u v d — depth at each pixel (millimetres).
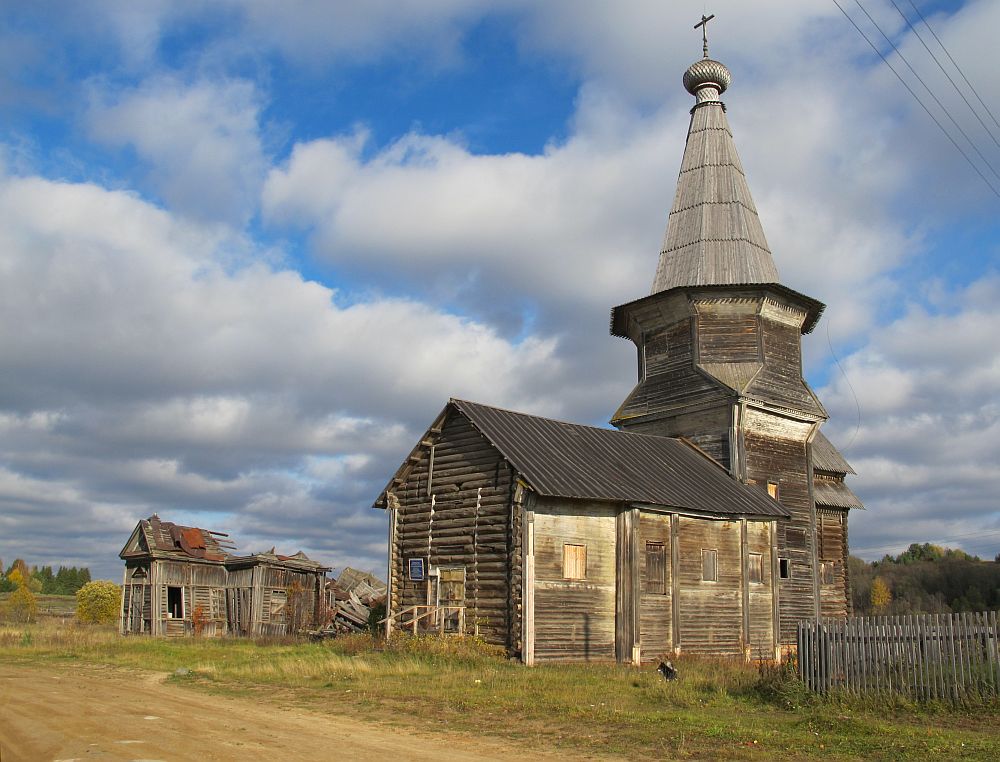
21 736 12695
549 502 27531
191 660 28422
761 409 37344
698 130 43969
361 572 58656
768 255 40969
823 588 43125
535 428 31031
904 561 133500
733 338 38406
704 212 41375
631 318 41375
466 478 29547
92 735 12859
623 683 21516
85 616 63281
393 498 31734
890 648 17562
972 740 13641
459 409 29734
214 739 12836
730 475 36000
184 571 49938
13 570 141000
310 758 11555
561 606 27062
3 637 37188
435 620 28578
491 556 27922
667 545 29969
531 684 20719
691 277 40062
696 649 30141
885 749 12984
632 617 27938
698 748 13133
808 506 38719
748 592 32250
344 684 20578
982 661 16719
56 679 21875
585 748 13156
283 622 47781
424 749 12773
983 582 101250
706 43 46094
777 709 17422
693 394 38156
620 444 33625
